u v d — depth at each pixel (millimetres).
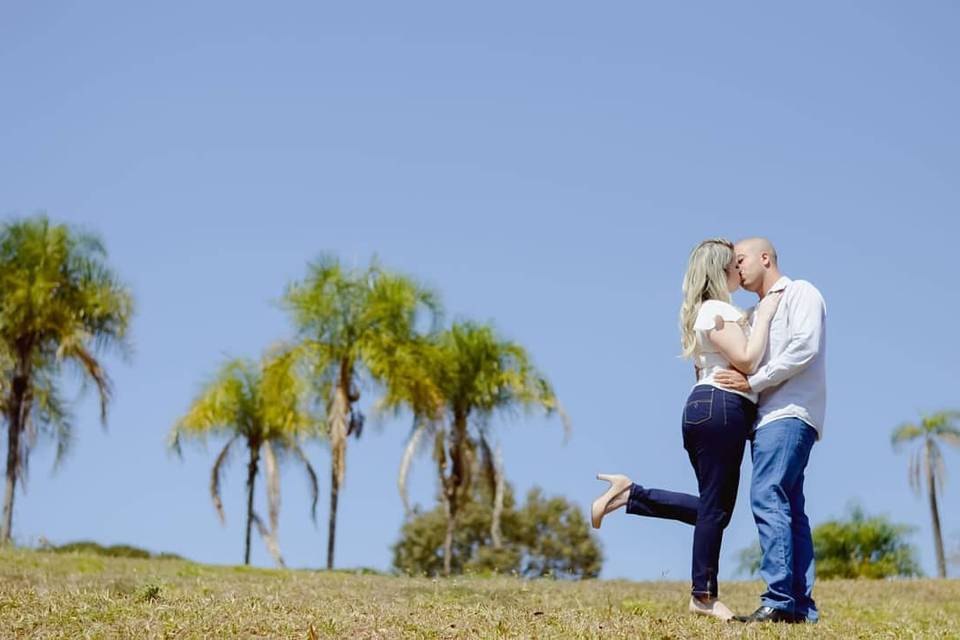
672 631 6785
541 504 54688
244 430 28484
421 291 28359
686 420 7770
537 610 7805
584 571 53531
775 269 7906
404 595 9227
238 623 6547
